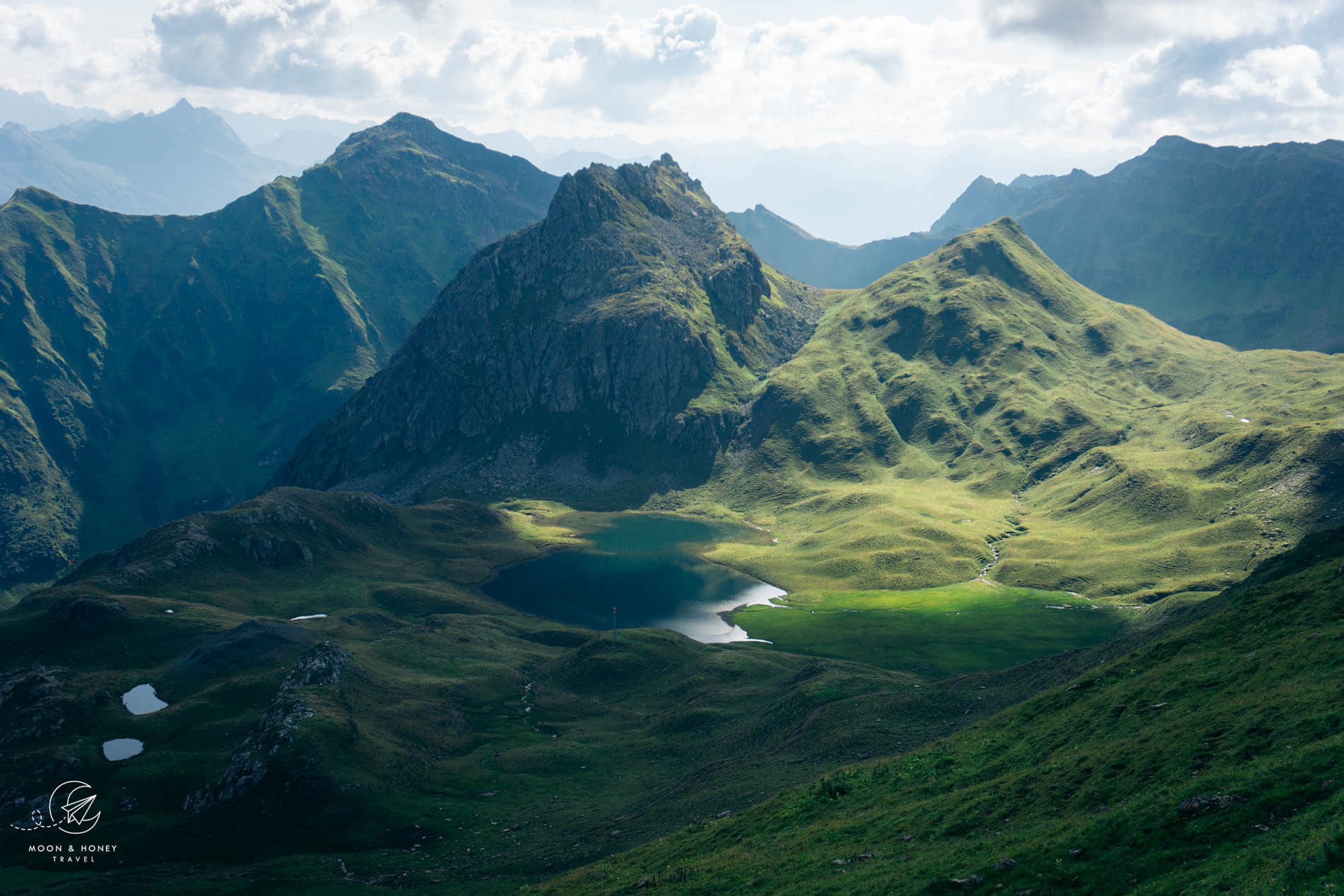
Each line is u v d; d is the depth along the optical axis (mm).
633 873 74812
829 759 102688
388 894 90062
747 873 63594
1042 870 46906
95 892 91750
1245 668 66062
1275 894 34938
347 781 117000
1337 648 60344
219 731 131375
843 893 52844
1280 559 118250
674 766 128250
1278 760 47094
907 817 66562
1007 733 80938
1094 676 83375
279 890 92312
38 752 125875
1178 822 45625
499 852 101000
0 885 96438
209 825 110000
